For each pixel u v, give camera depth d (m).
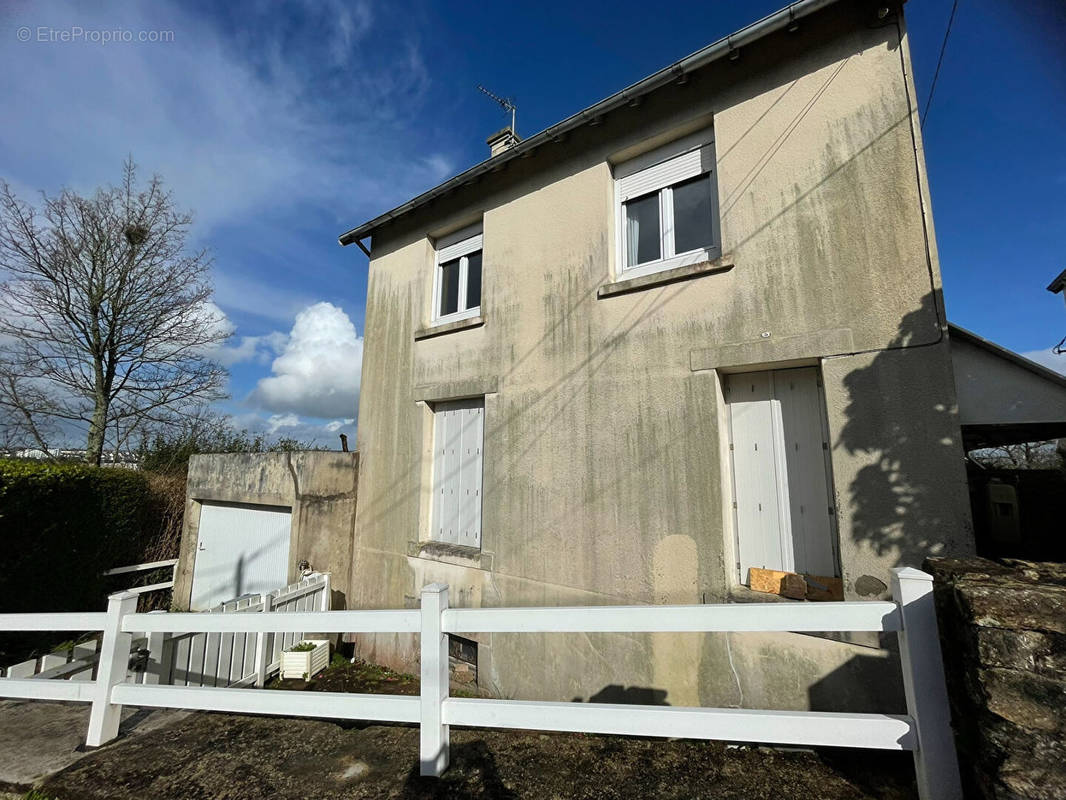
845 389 3.39
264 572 7.73
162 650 4.21
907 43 3.43
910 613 2.08
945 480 3.00
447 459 6.21
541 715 2.39
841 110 3.62
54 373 12.28
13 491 6.54
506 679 4.87
